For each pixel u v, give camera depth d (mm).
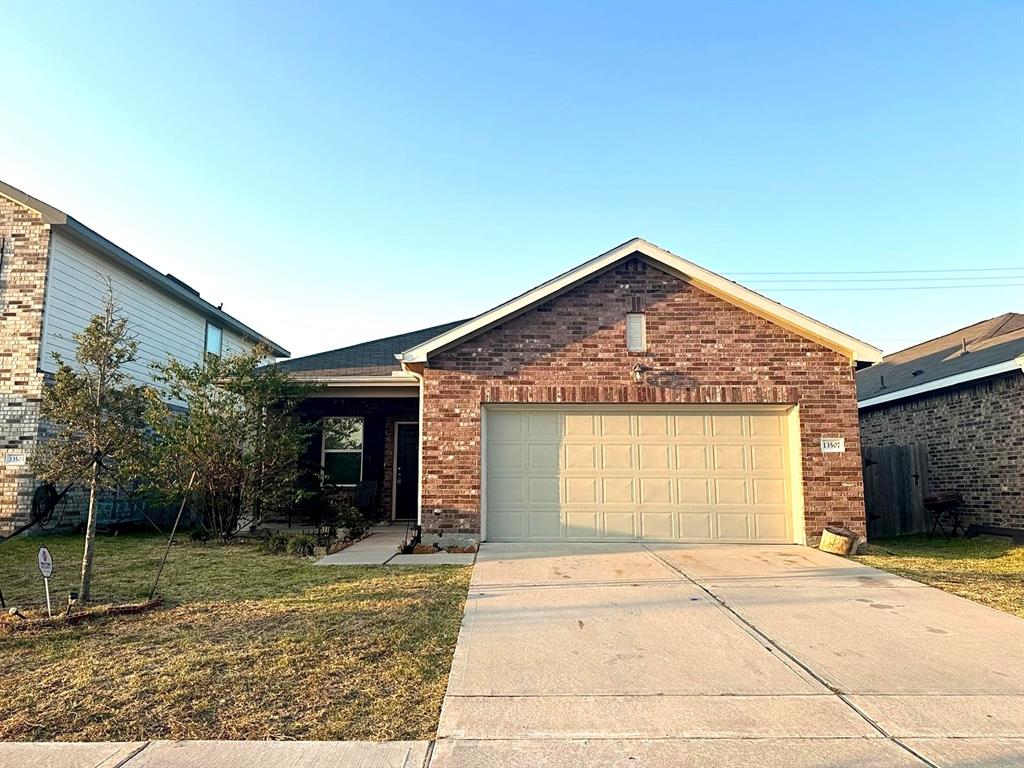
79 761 3680
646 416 10945
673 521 10742
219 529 11664
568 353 10898
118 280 14367
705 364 10867
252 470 11625
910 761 3734
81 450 6777
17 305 12227
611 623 6371
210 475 11297
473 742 3959
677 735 4062
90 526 6883
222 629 6066
